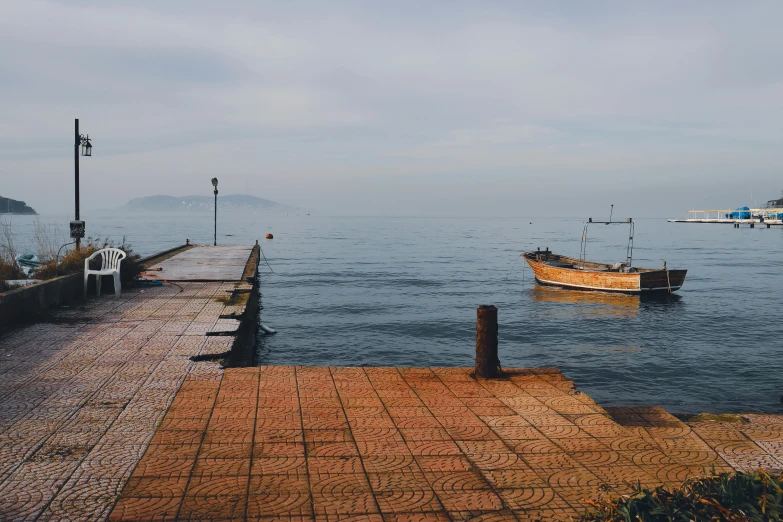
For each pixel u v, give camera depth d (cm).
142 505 378
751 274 4119
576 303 2725
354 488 409
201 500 387
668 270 2894
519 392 652
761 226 18200
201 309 1152
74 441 486
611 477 434
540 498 400
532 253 3838
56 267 1284
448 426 539
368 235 11600
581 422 555
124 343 852
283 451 472
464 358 1666
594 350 1747
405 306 2564
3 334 904
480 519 371
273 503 385
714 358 1638
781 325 2155
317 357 1650
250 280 1697
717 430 539
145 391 629
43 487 402
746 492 302
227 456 459
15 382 654
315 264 4738
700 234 13262
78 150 1638
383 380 692
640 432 529
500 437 513
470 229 16662
